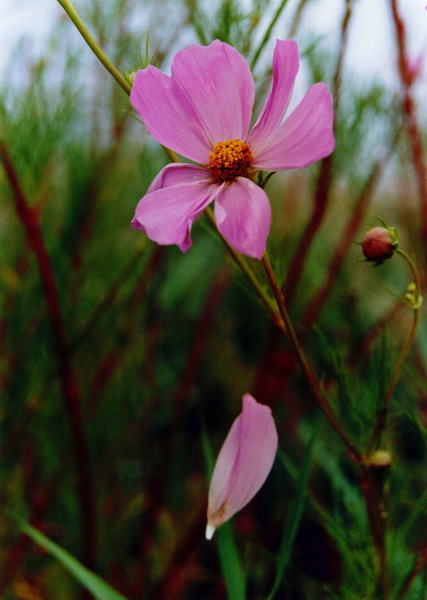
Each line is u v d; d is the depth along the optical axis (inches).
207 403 27.6
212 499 15.7
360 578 18.5
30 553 22.8
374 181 21.9
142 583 22.7
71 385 21.3
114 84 22.2
